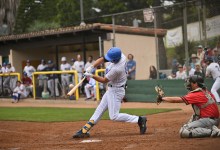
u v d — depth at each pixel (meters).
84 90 33.25
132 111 23.70
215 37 26.72
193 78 13.22
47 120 21.28
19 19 48.12
